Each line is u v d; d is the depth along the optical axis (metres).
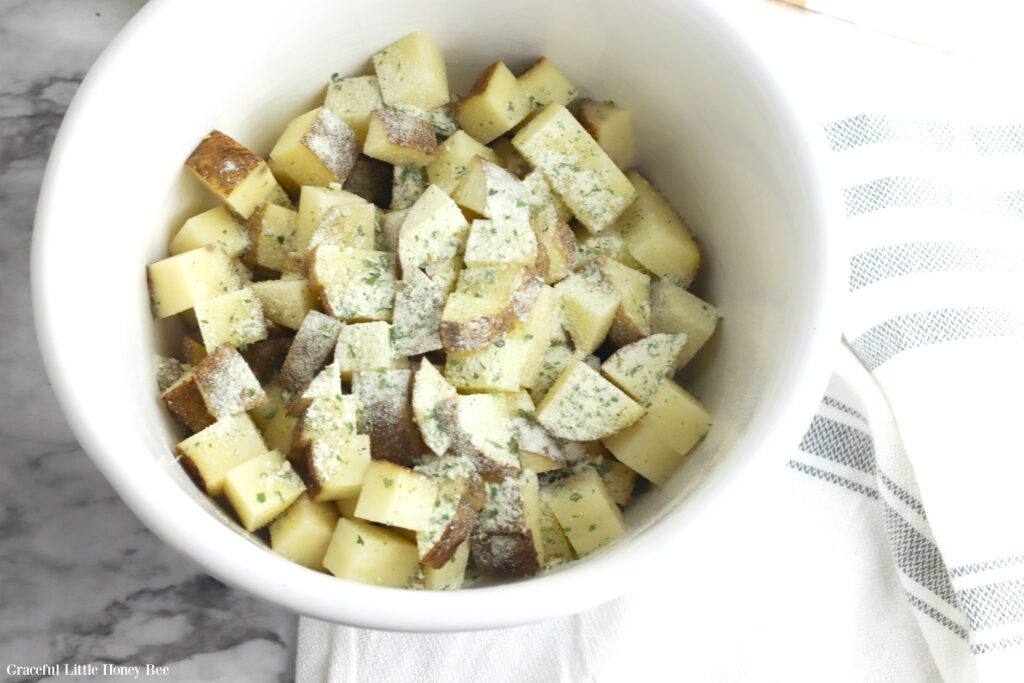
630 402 0.40
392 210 0.42
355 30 0.42
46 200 0.36
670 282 0.43
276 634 0.49
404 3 0.42
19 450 0.49
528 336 0.40
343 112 0.43
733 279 0.42
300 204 0.41
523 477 0.39
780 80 0.39
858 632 0.49
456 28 0.43
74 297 0.36
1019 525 0.47
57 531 0.48
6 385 0.49
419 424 0.38
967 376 0.48
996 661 0.46
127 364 0.38
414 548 0.38
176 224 0.42
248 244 0.42
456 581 0.39
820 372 0.36
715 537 0.49
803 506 0.49
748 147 0.41
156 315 0.40
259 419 0.40
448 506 0.38
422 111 0.43
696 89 0.42
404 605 0.34
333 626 0.48
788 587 0.49
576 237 0.43
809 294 0.37
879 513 0.49
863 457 0.50
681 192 0.45
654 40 0.41
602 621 0.48
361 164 0.43
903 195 0.49
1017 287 0.49
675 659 0.48
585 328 0.41
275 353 0.41
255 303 0.40
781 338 0.38
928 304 0.48
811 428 0.50
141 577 0.48
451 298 0.39
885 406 0.48
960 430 0.47
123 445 0.35
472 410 0.39
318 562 0.39
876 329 0.48
